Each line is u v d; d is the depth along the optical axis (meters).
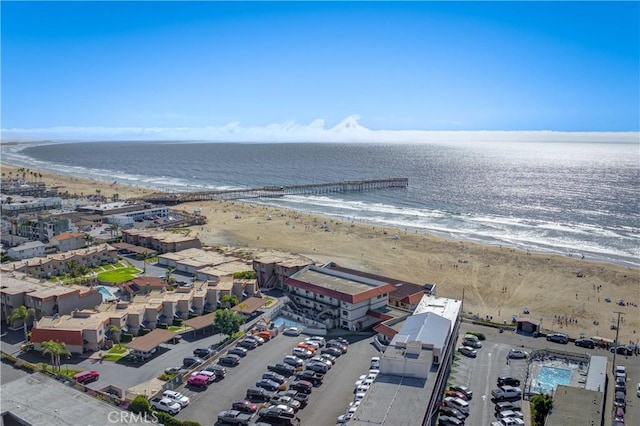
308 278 133.25
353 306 117.38
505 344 111.56
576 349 109.75
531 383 92.31
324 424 79.94
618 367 97.00
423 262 186.50
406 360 78.25
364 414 67.12
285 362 99.50
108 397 84.06
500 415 81.06
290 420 79.50
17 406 73.31
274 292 144.88
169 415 79.19
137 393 87.19
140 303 122.50
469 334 114.06
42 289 122.94
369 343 110.81
